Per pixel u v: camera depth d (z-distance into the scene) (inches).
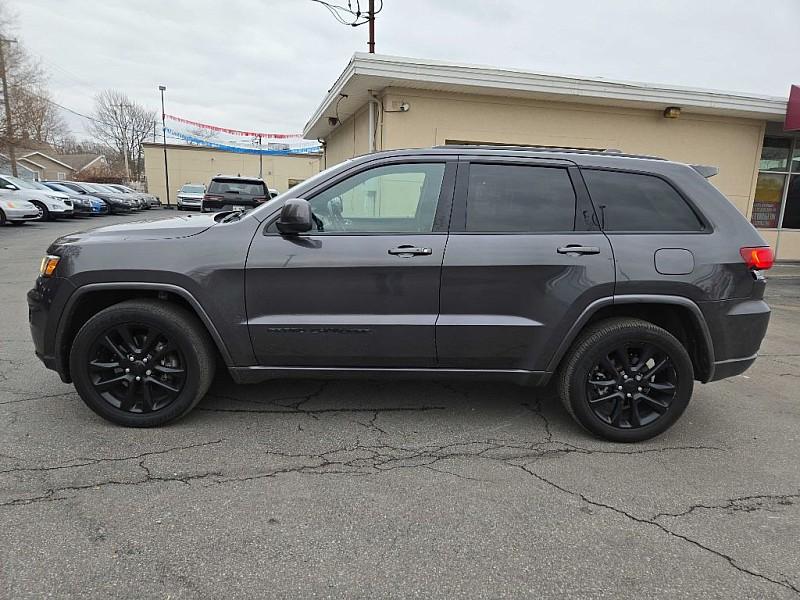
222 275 129.5
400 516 103.1
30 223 762.2
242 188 621.6
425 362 135.9
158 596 81.0
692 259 131.9
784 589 86.4
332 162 695.1
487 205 134.0
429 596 83.0
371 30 617.0
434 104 405.1
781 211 522.6
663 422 137.1
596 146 439.8
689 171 139.6
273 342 133.0
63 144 2411.4
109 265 129.4
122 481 111.8
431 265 129.4
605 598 83.7
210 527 97.8
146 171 1814.7
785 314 312.7
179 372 134.9
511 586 85.7
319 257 129.5
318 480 115.0
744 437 143.6
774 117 456.8
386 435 137.6
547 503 109.1
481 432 141.3
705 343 135.3
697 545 97.1
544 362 135.2
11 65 1269.7
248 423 141.9
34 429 134.2
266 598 81.6
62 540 92.7
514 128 420.8
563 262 130.1
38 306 134.0
